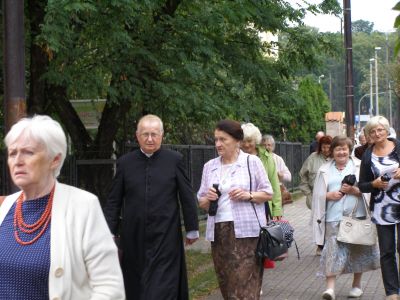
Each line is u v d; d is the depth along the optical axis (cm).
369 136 843
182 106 1092
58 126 333
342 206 871
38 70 1101
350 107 2089
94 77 1023
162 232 643
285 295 923
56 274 320
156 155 660
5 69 608
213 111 1138
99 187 1264
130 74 1074
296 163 3078
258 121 1420
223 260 681
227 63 1248
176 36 1144
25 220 330
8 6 604
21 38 608
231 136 692
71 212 331
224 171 692
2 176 1030
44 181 332
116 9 968
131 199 651
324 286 985
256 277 680
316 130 3703
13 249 325
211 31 1227
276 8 1302
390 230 829
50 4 877
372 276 1057
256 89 1330
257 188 687
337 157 892
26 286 320
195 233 667
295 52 1379
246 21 1266
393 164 827
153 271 639
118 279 335
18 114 606
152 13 1124
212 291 959
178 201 665
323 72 1458
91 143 1281
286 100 1359
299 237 1569
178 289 655
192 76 1097
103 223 337
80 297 329
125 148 1365
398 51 391
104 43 1016
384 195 826
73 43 992
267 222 738
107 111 1255
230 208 681
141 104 1135
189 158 1767
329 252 871
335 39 1402
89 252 329
